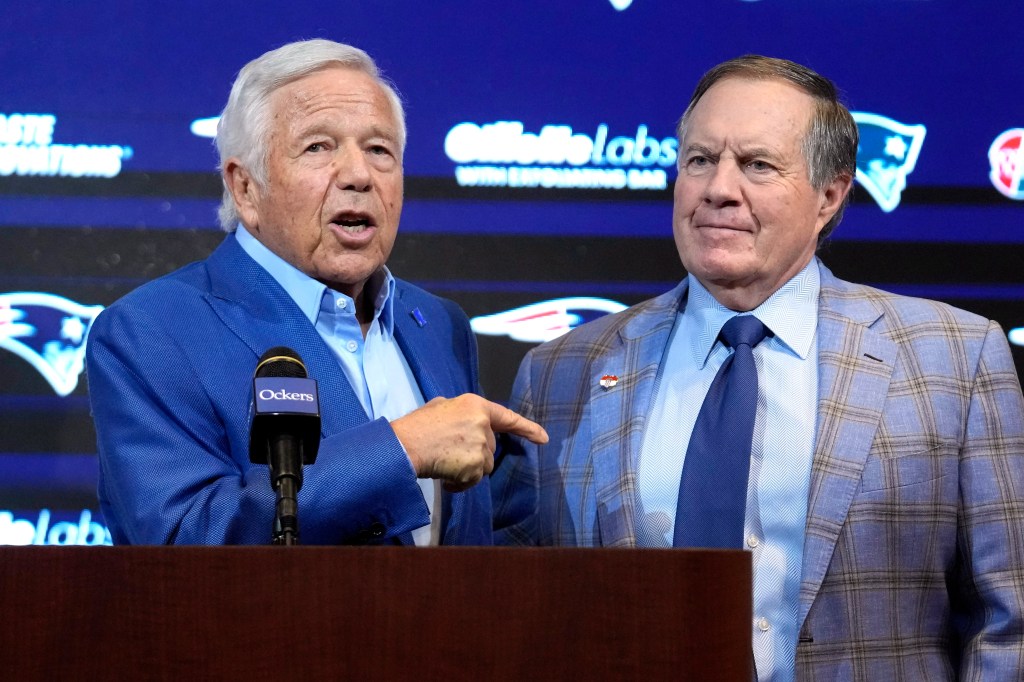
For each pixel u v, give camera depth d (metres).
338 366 2.89
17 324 3.96
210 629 1.78
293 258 2.97
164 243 4.03
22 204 3.99
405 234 4.07
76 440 3.93
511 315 4.08
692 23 4.13
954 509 2.90
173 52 4.06
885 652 2.78
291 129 2.93
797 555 2.88
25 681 1.76
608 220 4.11
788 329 3.08
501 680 1.80
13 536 3.89
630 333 3.26
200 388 2.78
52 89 4.02
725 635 1.83
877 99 4.11
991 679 2.75
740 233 2.97
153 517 2.56
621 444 3.09
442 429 2.57
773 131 2.97
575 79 4.12
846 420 2.91
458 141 4.10
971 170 4.09
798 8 4.13
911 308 3.12
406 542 2.81
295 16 4.09
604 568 1.83
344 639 1.79
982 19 4.12
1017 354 4.04
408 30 4.11
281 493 2.07
